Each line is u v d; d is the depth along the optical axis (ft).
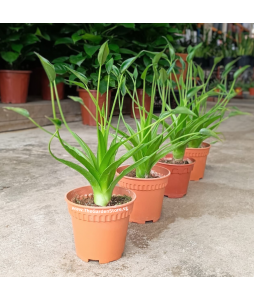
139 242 4.88
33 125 13.11
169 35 14.69
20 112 3.37
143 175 5.48
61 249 4.62
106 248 4.24
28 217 5.50
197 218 5.74
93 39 12.89
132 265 4.29
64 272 4.11
